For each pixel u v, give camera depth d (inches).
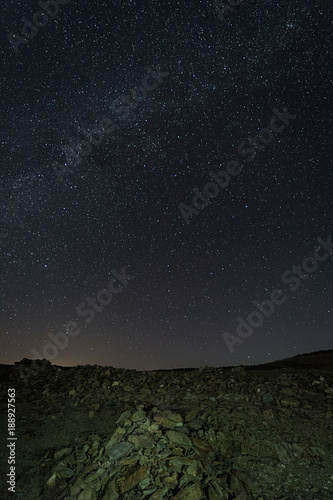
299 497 220.1
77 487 222.4
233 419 301.3
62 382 408.2
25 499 219.9
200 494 210.5
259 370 488.4
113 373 432.8
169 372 447.2
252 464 248.2
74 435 285.3
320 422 303.3
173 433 258.2
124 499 211.5
